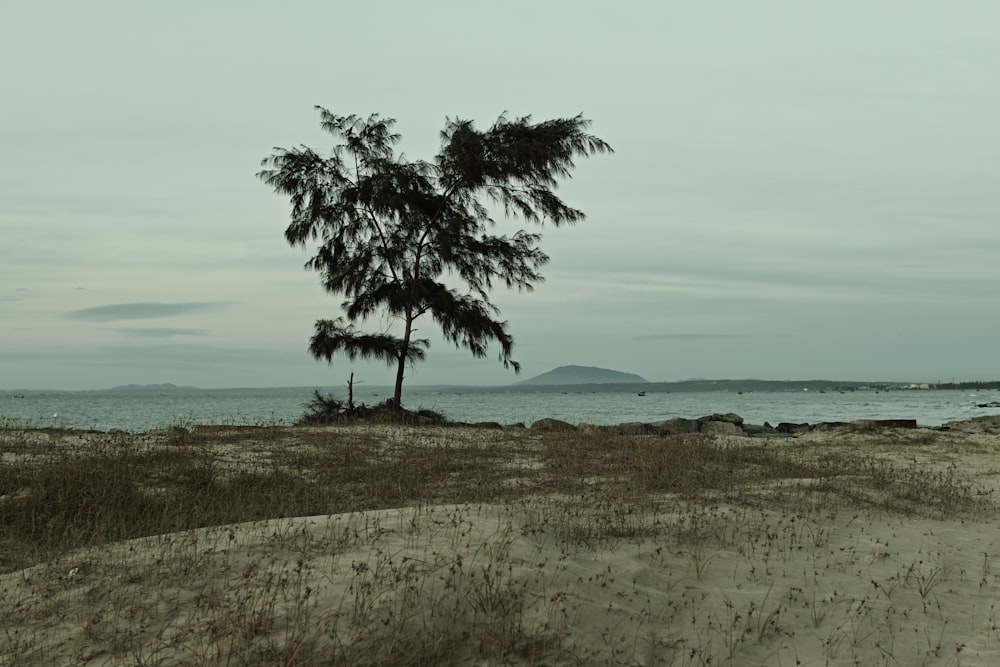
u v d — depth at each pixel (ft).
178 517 31.17
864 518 33.35
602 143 81.05
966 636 20.84
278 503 34.86
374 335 79.66
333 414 79.41
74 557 24.85
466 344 81.10
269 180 78.48
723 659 19.02
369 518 27.91
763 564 25.94
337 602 19.71
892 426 88.74
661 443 59.11
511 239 82.33
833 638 20.38
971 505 37.88
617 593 22.07
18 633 18.74
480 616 19.65
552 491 37.01
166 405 339.98
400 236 79.87
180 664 17.06
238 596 20.24
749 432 104.68
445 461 47.96
